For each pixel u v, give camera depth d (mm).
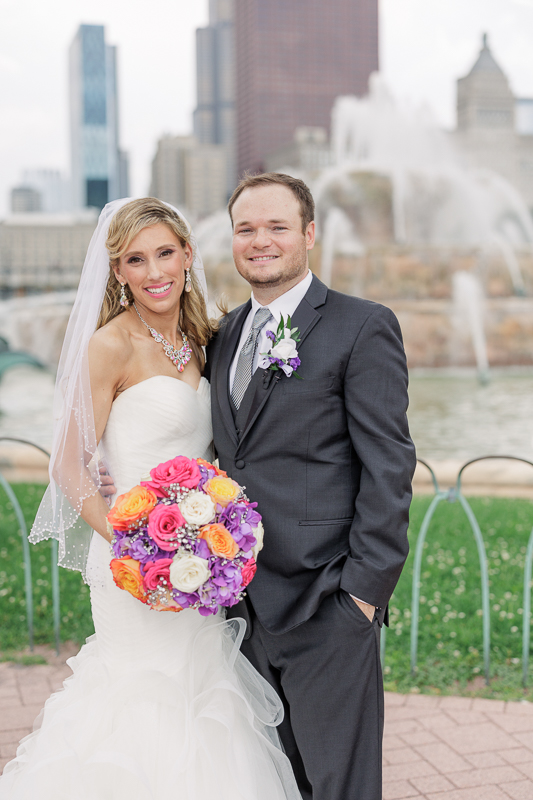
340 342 2191
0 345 21000
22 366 20031
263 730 2258
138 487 2068
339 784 2143
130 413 2316
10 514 6281
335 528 2195
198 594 1984
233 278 17891
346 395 2178
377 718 2164
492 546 5480
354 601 2125
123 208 2314
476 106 98500
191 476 2066
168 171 171500
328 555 2191
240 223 2289
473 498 6895
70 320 2361
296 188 2303
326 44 148625
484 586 3660
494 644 3998
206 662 2270
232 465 2289
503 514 6223
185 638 2285
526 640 3613
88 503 2271
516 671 3756
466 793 2766
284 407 2188
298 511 2195
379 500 2096
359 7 149500
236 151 160500
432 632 4145
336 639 2139
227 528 2037
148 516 2027
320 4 148125
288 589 2211
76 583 4879
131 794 2100
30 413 14227
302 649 2191
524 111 111875
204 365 2592
